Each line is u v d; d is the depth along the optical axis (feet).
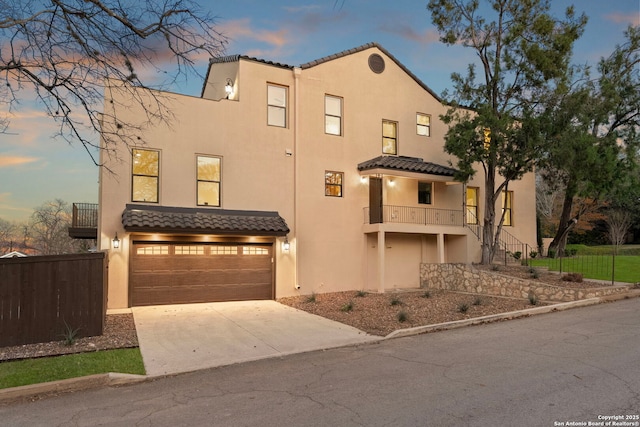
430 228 62.08
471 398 17.92
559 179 67.87
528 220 75.72
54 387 21.29
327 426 15.66
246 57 54.29
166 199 48.44
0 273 29.09
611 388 18.47
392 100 64.85
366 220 60.54
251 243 51.80
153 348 29.19
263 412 17.46
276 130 55.36
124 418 17.43
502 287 50.55
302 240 55.72
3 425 17.04
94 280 31.81
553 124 53.88
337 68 60.39
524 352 25.55
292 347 29.78
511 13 57.31
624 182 68.33
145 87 29.09
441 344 29.09
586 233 123.34
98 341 30.40
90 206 53.72
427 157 67.31
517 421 15.30
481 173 71.77
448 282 58.23
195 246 48.93
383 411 16.90
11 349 28.04
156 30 26.73
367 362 25.22
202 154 50.80
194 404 18.90
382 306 44.78
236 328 35.86
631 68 72.38
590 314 37.35
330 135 59.06
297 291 54.39
